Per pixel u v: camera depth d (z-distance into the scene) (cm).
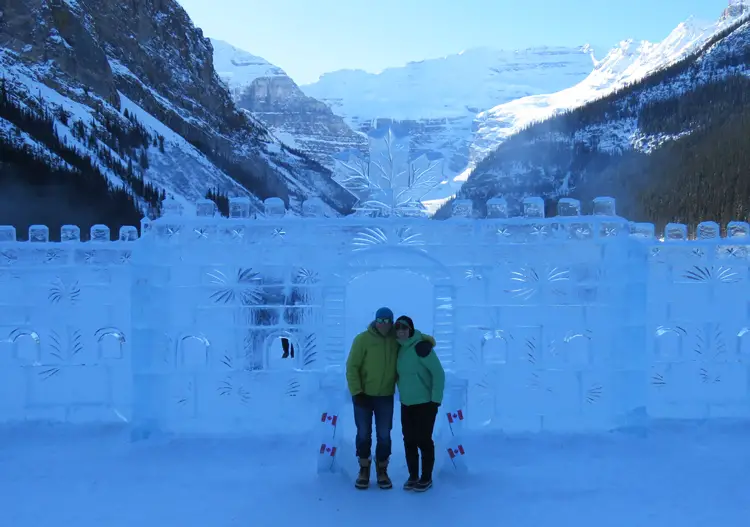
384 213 947
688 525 550
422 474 623
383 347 636
